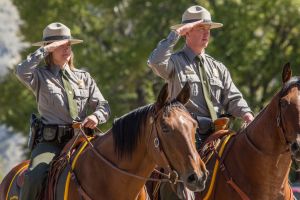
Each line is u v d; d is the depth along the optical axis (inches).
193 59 922.7
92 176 809.5
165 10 2369.6
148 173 787.4
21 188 880.9
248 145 841.5
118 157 794.2
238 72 2250.2
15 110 2650.1
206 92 915.4
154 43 2395.4
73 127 872.3
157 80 2536.9
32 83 887.7
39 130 906.7
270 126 820.0
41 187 858.1
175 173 730.8
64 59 901.8
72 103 899.4
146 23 2394.2
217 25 924.0
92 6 2684.5
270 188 828.6
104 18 2645.2
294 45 2320.4
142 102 2593.5
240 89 2297.0
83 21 2593.5
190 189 717.3
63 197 822.5
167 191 883.4
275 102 816.9
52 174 852.6
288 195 849.5
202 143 906.7
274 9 2249.0
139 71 2529.5
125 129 791.1
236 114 930.1
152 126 761.6
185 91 767.1
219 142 885.8
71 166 830.5
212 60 940.0
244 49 2234.3
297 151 775.1
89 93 924.0
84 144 844.6
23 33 2600.9
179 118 738.2
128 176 788.6
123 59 2465.6
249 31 2241.6
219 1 2234.3
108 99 2482.8
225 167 855.7
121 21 2640.3
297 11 2245.3
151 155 765.9
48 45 872.9
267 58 2285.9
